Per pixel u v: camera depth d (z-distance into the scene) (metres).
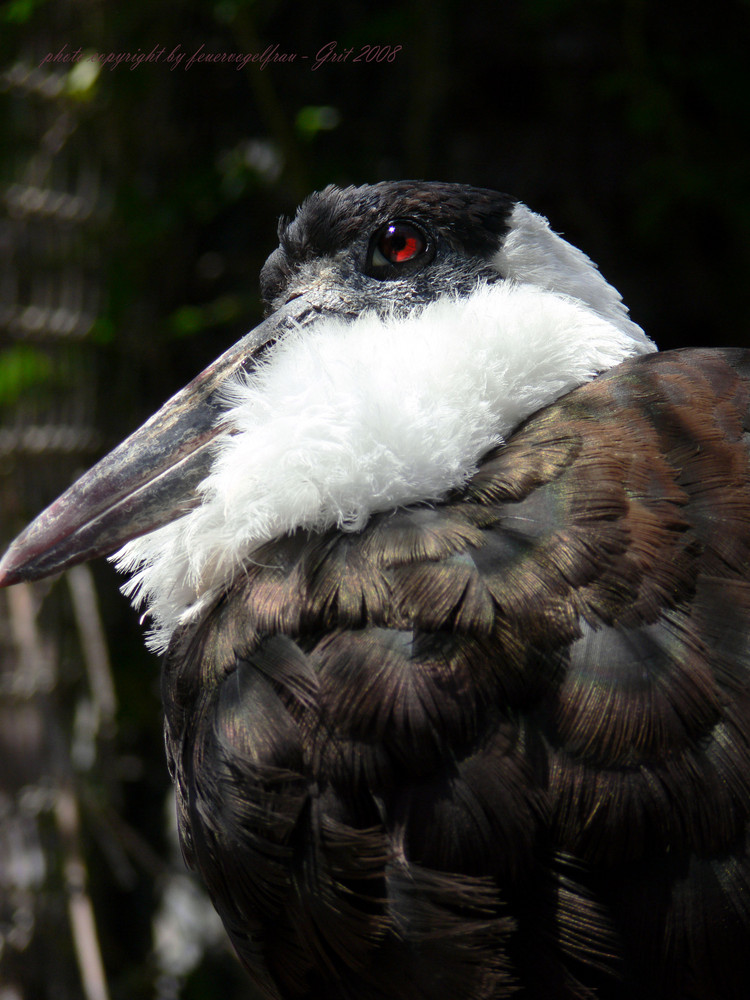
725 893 4.18
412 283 4.31
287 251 4.34
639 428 4.22
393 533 4.21
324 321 4.30
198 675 4.22
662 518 4.20
